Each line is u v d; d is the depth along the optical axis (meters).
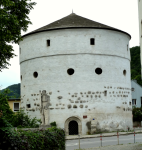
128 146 24.39
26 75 42.03
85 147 25.14
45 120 27.25
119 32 41.88
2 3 17.36
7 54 22.45
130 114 42.72
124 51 42.50
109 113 39.03
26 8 22.03
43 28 41.53
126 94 41.84
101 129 38.19
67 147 25.25
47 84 39.25
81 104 37.97
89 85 38.53
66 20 42.78
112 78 40.06
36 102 39.78
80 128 37.66
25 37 42.91
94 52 39.25
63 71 38.81
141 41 22.81
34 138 15.36
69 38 39.28
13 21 18.12
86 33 39.47
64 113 37.91
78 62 38.81
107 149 22.88
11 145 13.51
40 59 40.38
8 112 31.00
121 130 39.97
